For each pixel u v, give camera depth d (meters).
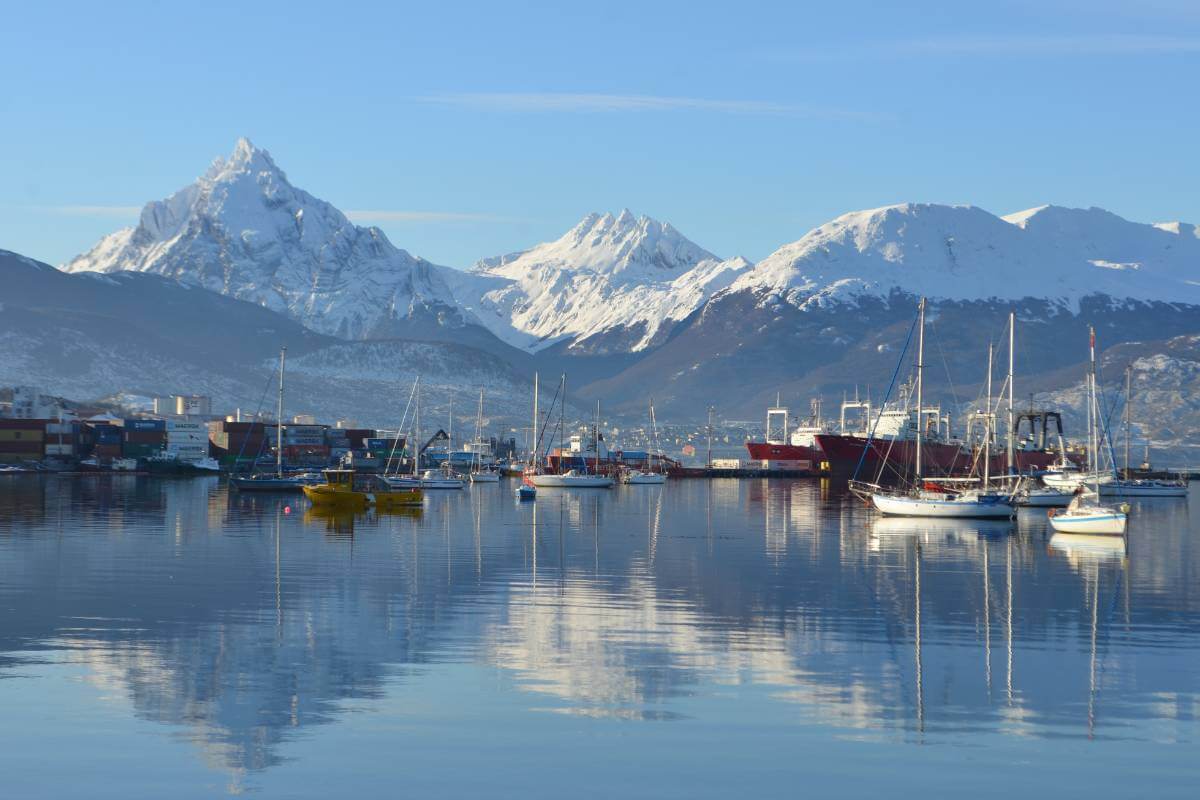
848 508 150.12
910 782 34.62
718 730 39.19
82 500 150.62
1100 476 198.75
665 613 60.28
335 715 40.47
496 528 112.25
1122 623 58.72
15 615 58.19
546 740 38.00
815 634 54.94
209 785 33.91
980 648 52.03
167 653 49.44
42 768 35.09
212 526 110.19
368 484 157.62
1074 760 36.53
